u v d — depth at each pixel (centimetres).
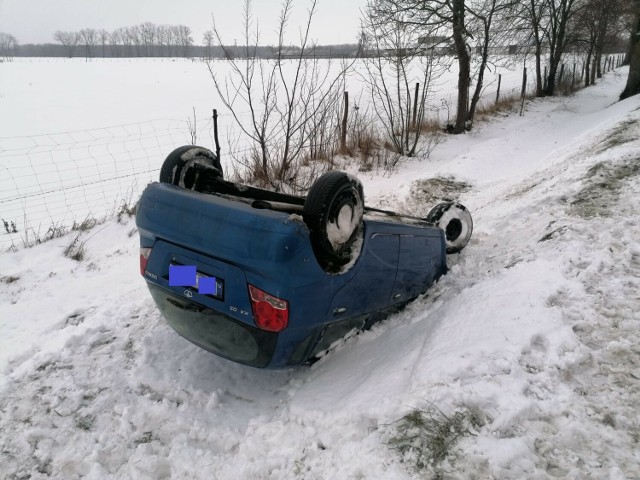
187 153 381
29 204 1067
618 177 613
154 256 328
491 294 378
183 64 7006
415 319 402
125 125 2028
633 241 425
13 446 305
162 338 415
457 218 548
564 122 1900
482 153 1284
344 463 244
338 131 1297
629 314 327
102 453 296
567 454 227
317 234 299
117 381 363
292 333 297
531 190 769
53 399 347
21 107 2564
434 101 2428
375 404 280
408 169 1218
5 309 540
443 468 225
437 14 1634
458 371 286
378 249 361
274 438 287
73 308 534
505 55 2672
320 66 1449
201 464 277
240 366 374
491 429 243
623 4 2442
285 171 1015
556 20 2825
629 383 266
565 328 315
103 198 1102
